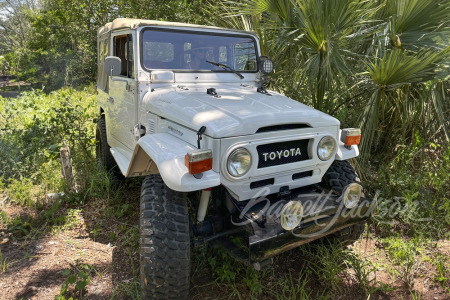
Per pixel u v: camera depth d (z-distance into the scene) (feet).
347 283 9.44
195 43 11.41
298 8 13.16
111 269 9.80
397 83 12.69
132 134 11.30
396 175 13.70
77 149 17.17
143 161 9.28
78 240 11.25
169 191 8.19
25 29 106.63
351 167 10.25
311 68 13.30
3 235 11.43
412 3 12.90
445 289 9.14
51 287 9.06
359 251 10.73
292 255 10.55
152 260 7.42
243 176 7.80
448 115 15.49
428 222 11.76
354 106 15.47
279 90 15.38
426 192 13.03
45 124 18.44
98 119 16.38
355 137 9.47
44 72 63.26
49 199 13.26
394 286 9.30
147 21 10.71
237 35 12.23
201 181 7.28
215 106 8.68
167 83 10.89
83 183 14.24
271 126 8.17
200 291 9.03
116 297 8.78
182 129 8.62
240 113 8.10
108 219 12.51
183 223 7.80
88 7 41.06
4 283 9.15
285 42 14.58
